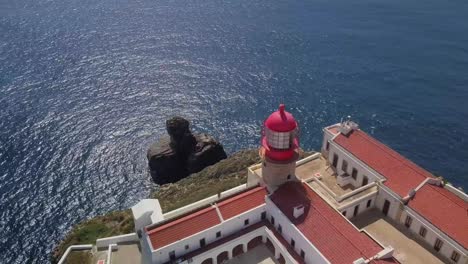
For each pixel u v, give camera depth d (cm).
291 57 12888
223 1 17662
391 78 11725
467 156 8800
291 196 4953
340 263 4119
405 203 4881
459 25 15225
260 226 5053
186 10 16538
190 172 8619
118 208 7600
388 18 15950
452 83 11425
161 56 12812
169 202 7169
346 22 15512
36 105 10294
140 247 5331
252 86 11369
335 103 10644
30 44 13275
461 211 4594
